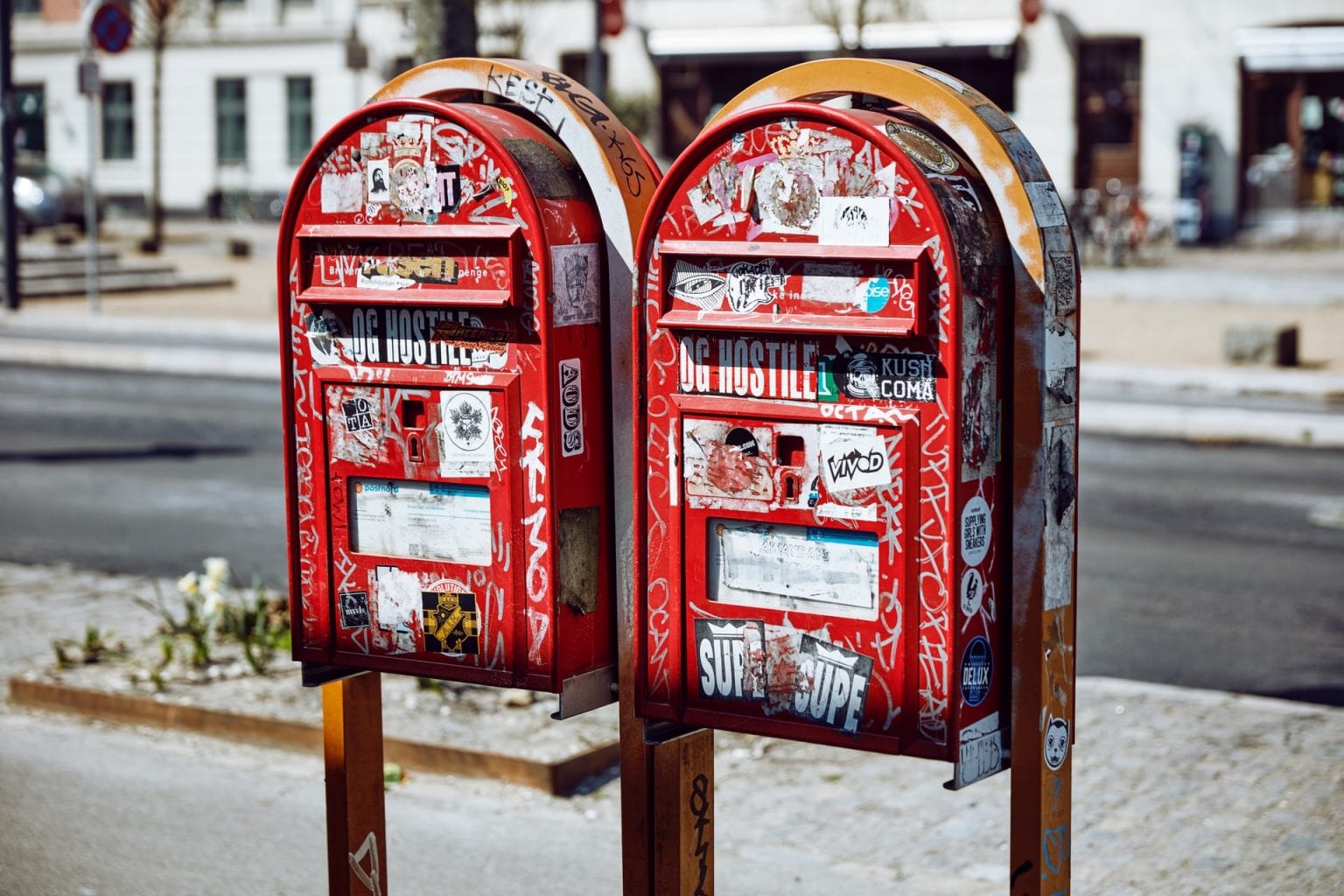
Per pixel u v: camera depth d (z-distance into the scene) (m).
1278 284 25.14
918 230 3.06
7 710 6.84
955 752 3.15
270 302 24.64
